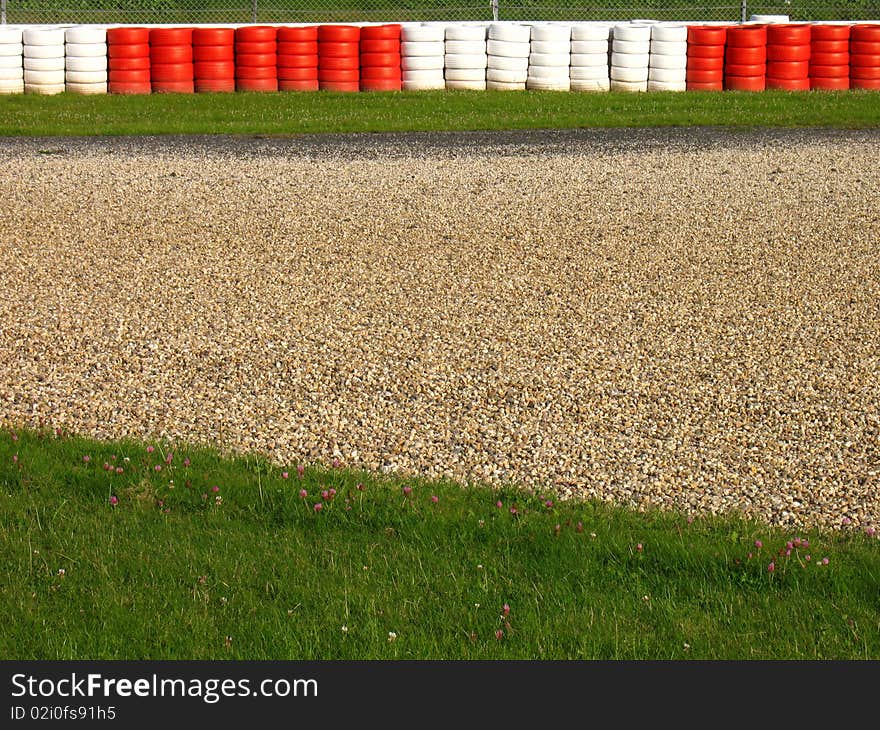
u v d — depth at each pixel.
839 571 20.55
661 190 50.25
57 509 22.72
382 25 75.81
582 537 21.77
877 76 76.75
